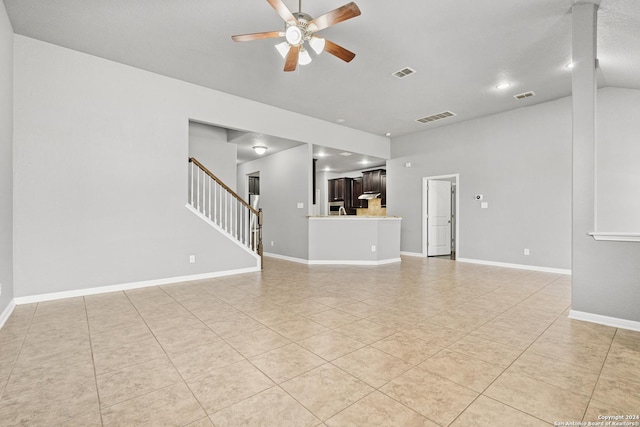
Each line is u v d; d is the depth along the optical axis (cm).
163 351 221
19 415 151
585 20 281
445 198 746
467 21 304
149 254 411
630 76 405
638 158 439
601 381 181
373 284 428
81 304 329
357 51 361
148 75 412
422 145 709
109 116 382
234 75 426
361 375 189
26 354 215
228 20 307
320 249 606
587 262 284
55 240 346
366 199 1008
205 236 462
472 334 252
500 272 517
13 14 296
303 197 617
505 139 576
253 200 811
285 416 151
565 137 507
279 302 340
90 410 155
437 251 727
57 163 348
